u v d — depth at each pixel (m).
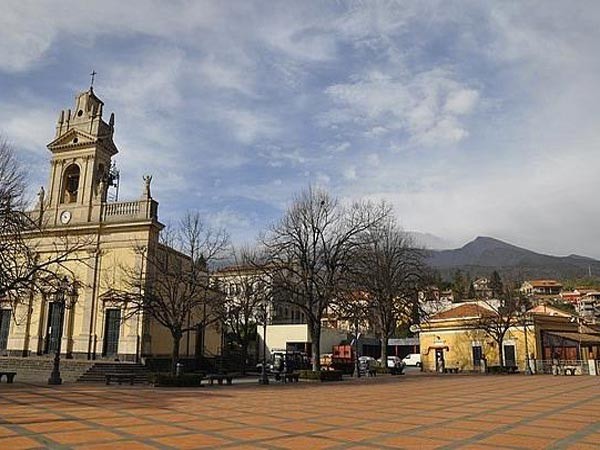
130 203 41.31
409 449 10.70
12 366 35.06
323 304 38.19
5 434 11.73
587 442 11.65
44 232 41.31
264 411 17.25
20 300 32.34
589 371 47.97
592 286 155.25
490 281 96.88
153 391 25.17
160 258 39.69
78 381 31.47
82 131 43.75
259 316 44.94
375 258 47.62
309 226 39.03
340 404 19.80
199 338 47.66
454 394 24.70
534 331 55.03
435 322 62.59
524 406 19.19
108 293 36.78
